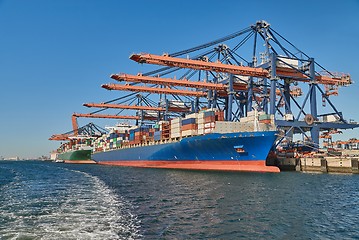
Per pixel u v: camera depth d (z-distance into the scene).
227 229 13.77
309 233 13.38
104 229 13.19
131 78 54.31
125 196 23.05
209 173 42.88
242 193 24.16
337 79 58.56
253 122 46.34
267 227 14.19
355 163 42.97
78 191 26.39
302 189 26.62
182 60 47.00
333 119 58.28
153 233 12.92
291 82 59.03
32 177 44.44
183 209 17.89
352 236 12.99
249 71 50.94
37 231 12.57
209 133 45.41
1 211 16.89
